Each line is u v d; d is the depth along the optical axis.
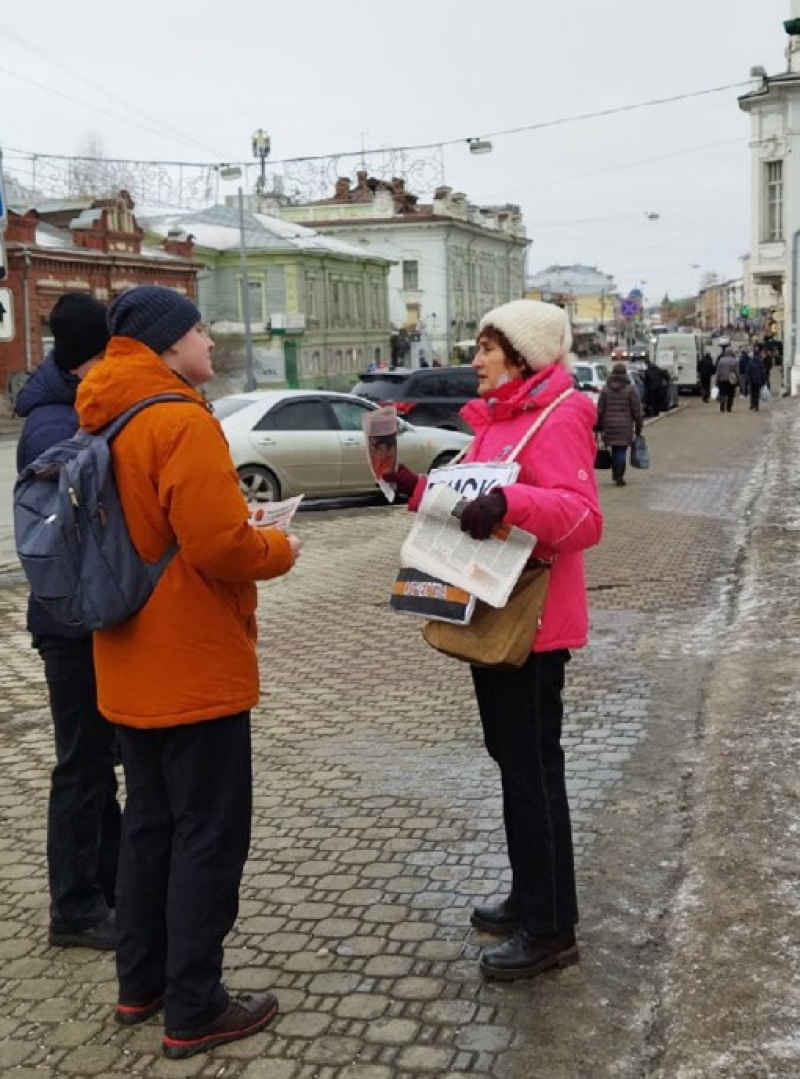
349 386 55.31
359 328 56.97
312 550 10.74
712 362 39.34
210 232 51.53
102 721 3.41
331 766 4.93
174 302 2.91
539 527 2.88
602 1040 2.86
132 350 2.88
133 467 2.78
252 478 12.41
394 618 7.86
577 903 3.37
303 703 5.91
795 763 4.37
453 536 2.98
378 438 3.20
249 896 3.75
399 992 3.14
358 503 14.00
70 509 2.78
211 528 2.73
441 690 6.04
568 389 3.08
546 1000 3.05
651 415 30.42
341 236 65.00
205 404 2.89
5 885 3.96
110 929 3.52
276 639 7.37
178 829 2.94
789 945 3.09
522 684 3.06
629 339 98.94
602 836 4.07
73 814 3.44
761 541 9.66
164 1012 3.02
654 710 5.48
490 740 3.28
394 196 65.31
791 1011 2.79
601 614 7.64
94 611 2.78
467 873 3.86
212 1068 2.86
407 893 3.73
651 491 14.41
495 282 74.19
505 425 3.11
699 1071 2.59
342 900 3.70
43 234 41.16
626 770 4.71
